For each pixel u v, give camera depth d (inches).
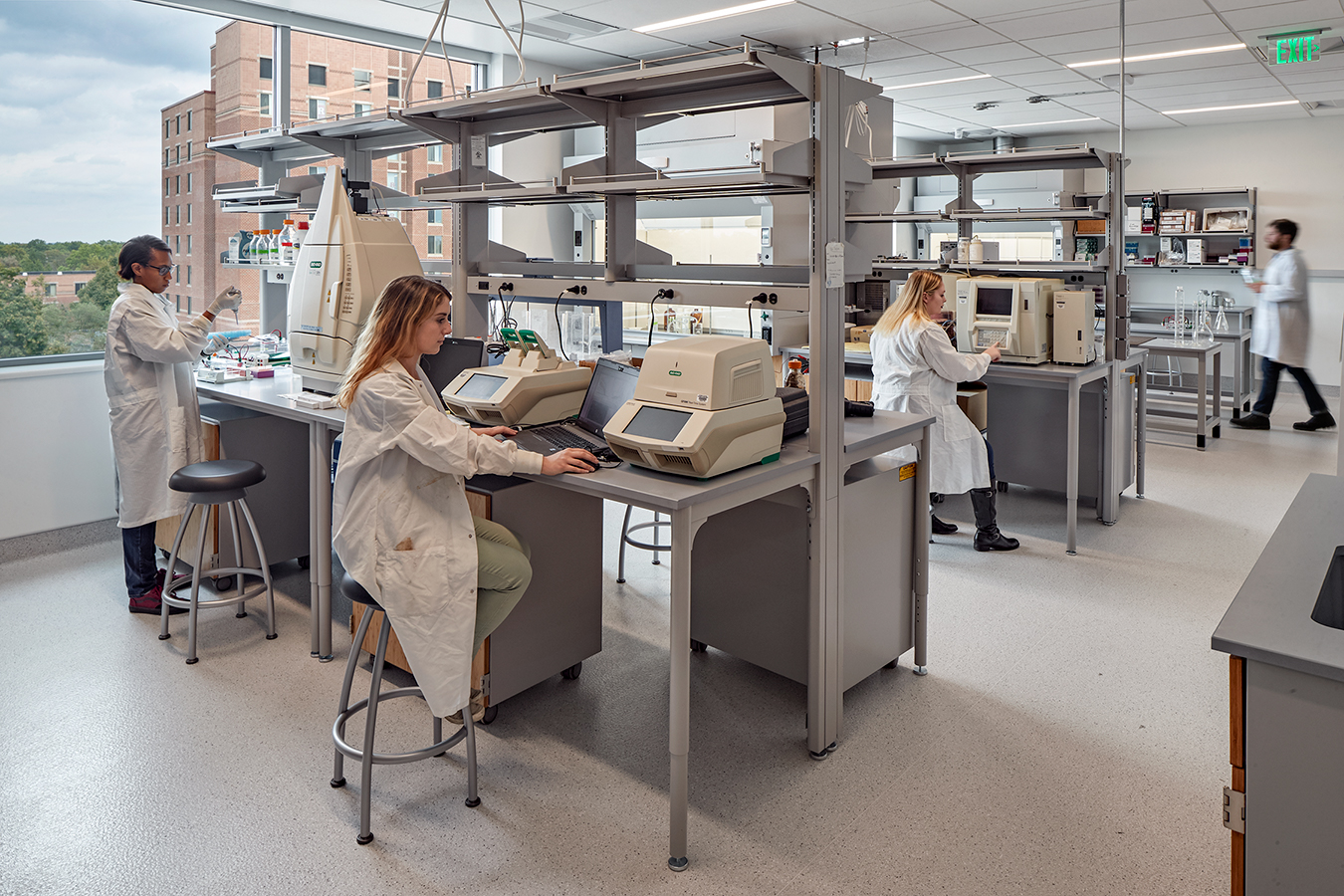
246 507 118.0
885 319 154.4
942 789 87.4
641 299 107.3
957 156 184.9
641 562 154.6
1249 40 220.7
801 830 81.1
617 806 85.0
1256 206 340.5
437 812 83.9
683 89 102.0
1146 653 117.9
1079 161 176.1
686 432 77.9
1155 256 345.7
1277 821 48.7
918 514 110.0
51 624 125.4
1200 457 230.8
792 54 233.3
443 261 155.9
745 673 113.2
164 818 82.4
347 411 82.9
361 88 218.4
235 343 157.5
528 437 96.7
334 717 100.7
